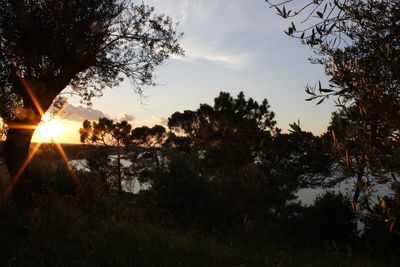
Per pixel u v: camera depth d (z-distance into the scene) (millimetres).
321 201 11438
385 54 1854
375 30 2020
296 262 6777
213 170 14625
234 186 11945
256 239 9234
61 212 7188
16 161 6520
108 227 6750
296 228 11094
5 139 6902
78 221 6887
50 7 6117
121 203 10328
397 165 1758
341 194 11289
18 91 6586
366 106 1889
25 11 5898
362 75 1965
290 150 23031
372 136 1900
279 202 17625
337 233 10617
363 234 10242
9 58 6184
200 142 24562
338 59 2020
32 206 6820
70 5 6215
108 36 7309
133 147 34938
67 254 5324
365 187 1897
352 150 1942
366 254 8992
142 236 6441
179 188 10969
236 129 23812
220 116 24250
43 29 6148
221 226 10266
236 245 7902
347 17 2090
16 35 6133
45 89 6637
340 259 7676
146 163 29688
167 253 5719
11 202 7520
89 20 6566
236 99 24812
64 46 6488
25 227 6016
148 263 5270
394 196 1795
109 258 5324
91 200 9781
